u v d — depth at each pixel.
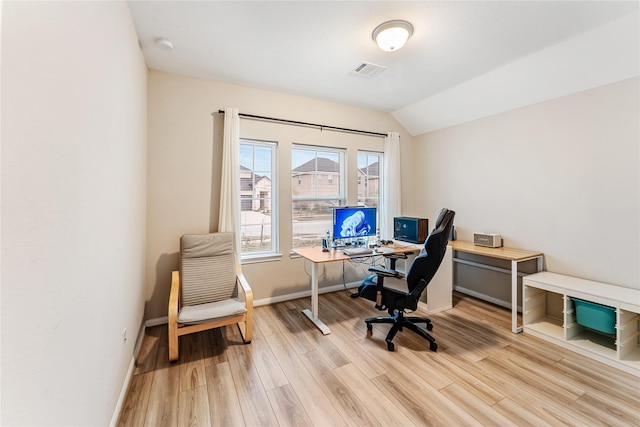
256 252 3.37
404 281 2.60
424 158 4.28
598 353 2.12
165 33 2.13
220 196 2.99
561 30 2.12
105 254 1.34
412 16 1.94
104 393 1.32
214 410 1.63
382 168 4.29
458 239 3.79
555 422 1.54
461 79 3.01
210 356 2.20
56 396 0.85
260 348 2.33
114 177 1.50
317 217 3.74
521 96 2.95
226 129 2.93
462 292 3.77
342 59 2.56
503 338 2.50
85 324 1.08
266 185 3.40
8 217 0.63
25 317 0.70
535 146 2.94
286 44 2.30
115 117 1.51
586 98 2.54
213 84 2.98
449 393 1.77
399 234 3.71
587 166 2.55
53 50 0.83
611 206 2.41
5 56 0.61
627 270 2.32
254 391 1.79
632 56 2.16
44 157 0.78
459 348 2.33
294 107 3.45
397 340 2.47
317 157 3.74
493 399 1.72
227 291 2.74
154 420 1.55
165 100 2.77
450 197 3.89
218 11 1.88
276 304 3.33
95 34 1.19
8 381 0.63
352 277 3.98
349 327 2.73
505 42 2.29
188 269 2.64
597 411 1.61
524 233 3.05
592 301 2.17
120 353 1.64
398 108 3.99
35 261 0.74
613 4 1.83
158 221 2.75
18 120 0.66
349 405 1.67
